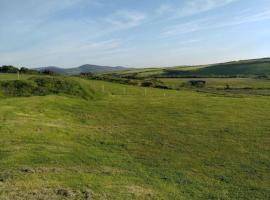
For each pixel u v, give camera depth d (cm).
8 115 3447
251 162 2369
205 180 2000
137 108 4659
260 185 1959
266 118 4012
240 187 1920
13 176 1761
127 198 1599
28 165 1981
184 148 2681
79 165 2083
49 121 3419
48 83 5466
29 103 4200
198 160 2384
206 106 4938
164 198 1664
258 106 5016
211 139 2980
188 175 2067
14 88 5047
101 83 7594
